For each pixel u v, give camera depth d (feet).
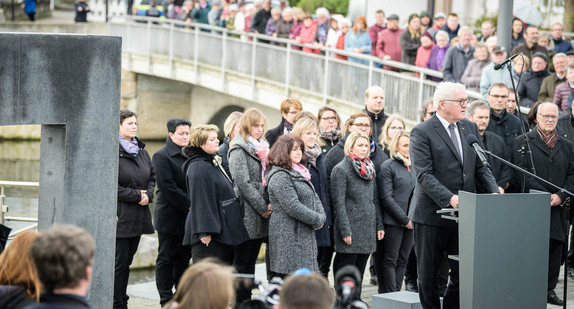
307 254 33.58
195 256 34.68
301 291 16.61
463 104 31.04
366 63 77.87
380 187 38.34
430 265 31.76
